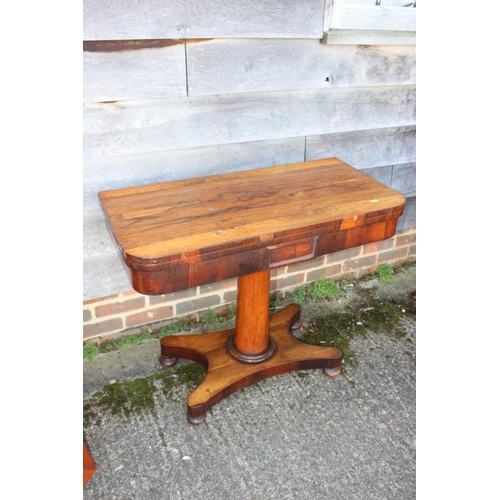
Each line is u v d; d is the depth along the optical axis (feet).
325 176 6.66
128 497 5.57
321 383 7.15
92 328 7.50
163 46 5.97
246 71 6.56
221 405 6.75
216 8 5.99
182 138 6.66
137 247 4.79
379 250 9.53
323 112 7.44
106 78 5.88
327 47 6.91
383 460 6.05
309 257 5.55
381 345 7.92
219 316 8.38
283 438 6.31
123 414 6.59
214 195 6.04
